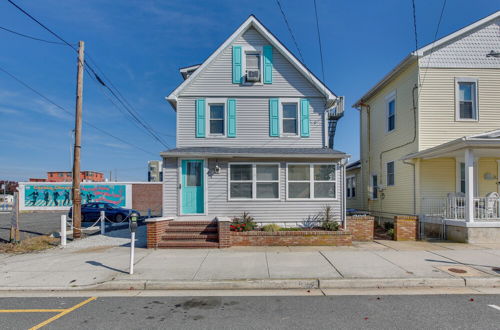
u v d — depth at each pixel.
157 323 4.41
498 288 5.92
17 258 8.19
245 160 11.21
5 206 33.62
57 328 4.29
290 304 5.10
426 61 12.45
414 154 12.05
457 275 6.29
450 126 12.32
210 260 7.66
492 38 12.67
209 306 5.05
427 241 10.44
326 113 12.45
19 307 5.07
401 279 6.06
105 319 4.57
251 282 6.01
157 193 28.22
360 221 10.81
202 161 11.23
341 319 4.48
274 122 12.33
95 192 27.44
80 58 11.91
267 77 12.48
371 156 17.19
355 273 6.47
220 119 12.50
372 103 17.12
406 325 4.28
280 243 9.52
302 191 11.21
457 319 4.46
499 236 9.88
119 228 14.62
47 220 19.11
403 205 13.55
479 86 12.45
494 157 12.22
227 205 11.09
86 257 8.19
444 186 12.37
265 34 12.46
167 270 6.80
